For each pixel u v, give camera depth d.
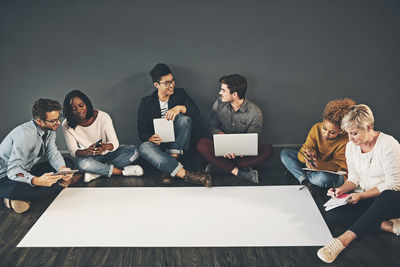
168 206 2.81
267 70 3.57
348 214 2.40
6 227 2.60
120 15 3.41
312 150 2.88
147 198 2.92
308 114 3.71
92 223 2.63
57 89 3.62
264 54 3.53
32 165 2.82
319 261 2.24
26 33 3.44
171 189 3.04
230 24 3.44
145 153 3.15
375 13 3.39
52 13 3.40
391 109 3.66
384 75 3.56
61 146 3.78
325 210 2.65
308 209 2.74
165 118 3.25
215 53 3.53
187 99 3.40
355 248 2.33
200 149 3.17
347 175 2.81
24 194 2.68
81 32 3.46
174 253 2.33
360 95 3.63
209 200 2.88
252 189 3.02
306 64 3.55
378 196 2.21
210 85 3.62
